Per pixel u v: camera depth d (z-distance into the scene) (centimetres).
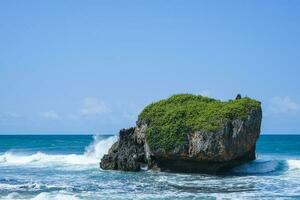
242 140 4875
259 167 5172
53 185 4059
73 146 10562
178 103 5600
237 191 3791
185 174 4912
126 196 3519
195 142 4853
